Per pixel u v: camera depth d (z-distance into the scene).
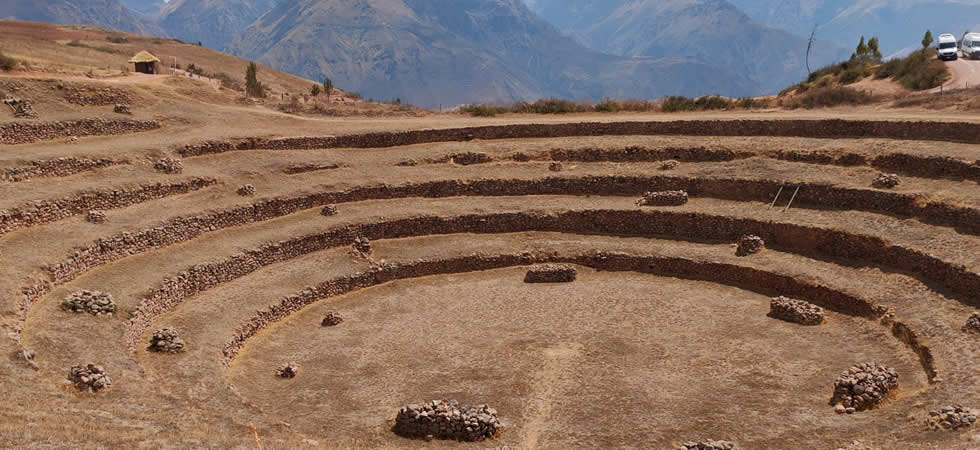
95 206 49.97
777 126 67.50
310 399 35.12
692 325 44.16
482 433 30.47
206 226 52.47
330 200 61.00
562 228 60.09
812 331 42.66
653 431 31.00
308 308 47.72
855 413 31.47
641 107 89.44
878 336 40.78
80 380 29.25
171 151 61.78
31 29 146.88
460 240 58.41
